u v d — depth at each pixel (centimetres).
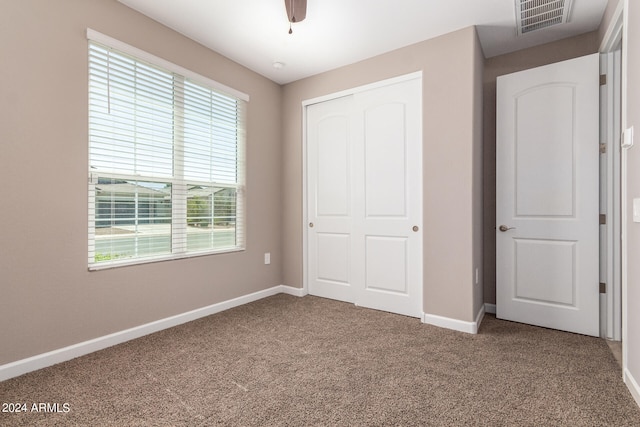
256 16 251
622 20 200
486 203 315
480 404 163
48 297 201
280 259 388
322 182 365
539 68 272
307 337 250
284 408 160
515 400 166
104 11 225
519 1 231
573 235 259
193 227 295
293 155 380
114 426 146
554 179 266
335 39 285
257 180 357
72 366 201
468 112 263
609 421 149
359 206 330
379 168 316
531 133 276
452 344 237
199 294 296
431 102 281
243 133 340
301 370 198
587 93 253
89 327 221
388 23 260
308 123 374
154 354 219
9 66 185
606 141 250
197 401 165
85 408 159
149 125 257
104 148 230
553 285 267
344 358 214
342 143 349
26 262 192
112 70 232
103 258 232
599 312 251
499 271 292
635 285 168
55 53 203
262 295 363
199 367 201
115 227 239
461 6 238
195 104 292
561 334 256
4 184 184
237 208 339
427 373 194
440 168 276
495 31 272
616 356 216
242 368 200
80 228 216
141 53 245
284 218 388
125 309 241
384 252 315
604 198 251
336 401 166
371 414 155
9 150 185
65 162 208
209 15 250
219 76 311
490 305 313
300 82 373
